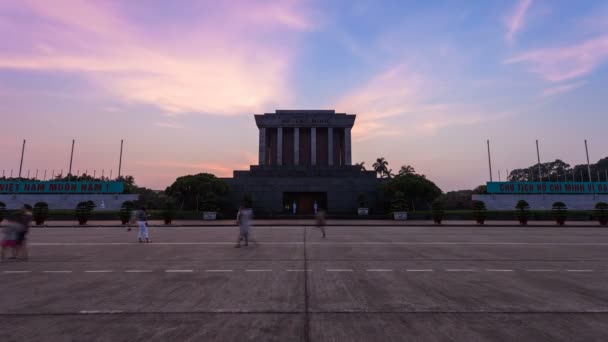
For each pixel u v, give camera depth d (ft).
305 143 213.05
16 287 23.44
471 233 70.74
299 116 202.39
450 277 26.81
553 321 16.52
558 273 28.45
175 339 14.19
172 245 48.39
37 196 160.15
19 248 37.78
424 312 17.89
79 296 21.02
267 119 202.28
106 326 15.74
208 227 92.58
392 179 152.66
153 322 16.31
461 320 16.63
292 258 36.19
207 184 143.43
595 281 25.48
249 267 30.99
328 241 53.57
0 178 228.43
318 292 22.06
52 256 37.73
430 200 157.69
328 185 159.74
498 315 17.42
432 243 50.88
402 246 47.01
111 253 40.11
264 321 16.48
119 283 24.66
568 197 162.09
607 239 57.93
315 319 16.79
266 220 126.21
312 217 137.39
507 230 80.53
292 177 166.50
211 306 18.93
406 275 27.55
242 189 158.71
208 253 40.11
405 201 138.62
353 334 14.80
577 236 63.93
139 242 52.13
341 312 17.90
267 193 158.61
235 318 16.93
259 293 21.77
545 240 55.88
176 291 22.30
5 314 17.47
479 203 104.99
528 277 26.84
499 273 28.40
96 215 129.70
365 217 138.82
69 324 15.99
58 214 128.26
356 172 173.78
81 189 163.02
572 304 19.38
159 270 29.60
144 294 21.49
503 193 165.37
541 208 161.68
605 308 18.62
